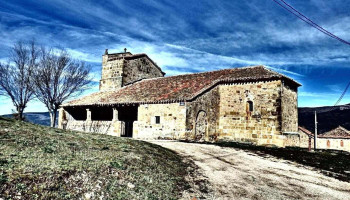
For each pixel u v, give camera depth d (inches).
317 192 311.0
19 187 185.5
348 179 385.4
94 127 906.1
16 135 314.8
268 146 693.9
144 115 788.6
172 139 718.5
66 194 195.8
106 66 1139.3
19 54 855.7
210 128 788.6
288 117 749.9
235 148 597.6
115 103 850.8
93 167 260.5
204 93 773.9
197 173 348.5
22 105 877.2
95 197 204.2
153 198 232.1
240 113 784.9
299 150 625.0
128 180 256.8
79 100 993.5
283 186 324.2
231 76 834.2
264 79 745.6
